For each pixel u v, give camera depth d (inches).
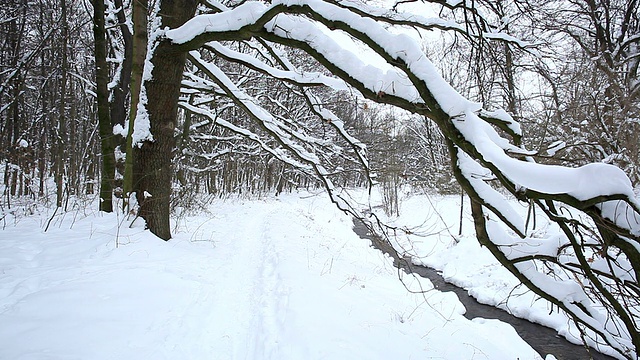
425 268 482.3
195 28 204.8
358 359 149.9
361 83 123.8
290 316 178.1
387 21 182.2
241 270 247.4
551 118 232.4
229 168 912.3
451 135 96.3
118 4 369.7
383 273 353.4
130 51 371.6
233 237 369.7
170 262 209.6
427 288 346.3
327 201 967.0
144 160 238.1
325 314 188.4
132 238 219.0
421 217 673.6
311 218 637.3
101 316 135.4
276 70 201.6
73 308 134.1
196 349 137.2
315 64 340.8
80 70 638.5
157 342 132.8
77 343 117.0
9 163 393.7
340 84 182.2
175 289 176.6
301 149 222.5
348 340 165.0
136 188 238.1
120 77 375.6
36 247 196.2
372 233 167.2
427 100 99.4
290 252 319.0
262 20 148.7
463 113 94.4
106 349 119.0
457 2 167.6
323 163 251.0
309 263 297.4
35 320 122.4
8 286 147.2
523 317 324.2
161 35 223.0
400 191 834.8
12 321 119.2
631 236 79.7
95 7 293.1
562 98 256.4
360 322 190.9
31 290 145.8
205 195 703.7
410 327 209.2
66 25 416.8
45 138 620.4
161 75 230.5
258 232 428.5
